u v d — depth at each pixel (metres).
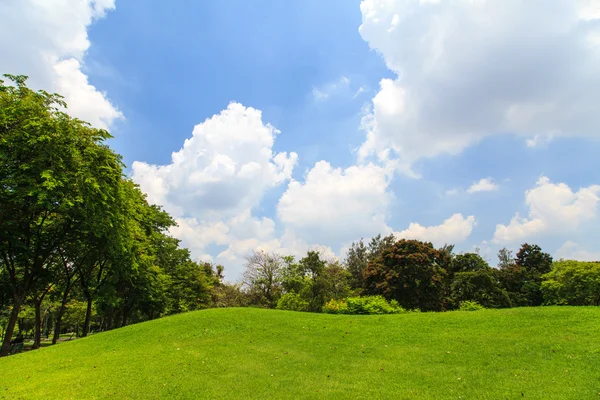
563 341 9.75
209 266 51.34
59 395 8.28
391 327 13.41
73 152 16.33
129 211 21.89
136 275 26.11
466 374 8.23
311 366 9.81
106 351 13.26
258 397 7.60
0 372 11.49
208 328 14.99
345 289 31.12
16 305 17.78
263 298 34.78
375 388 7.76
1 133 14.52
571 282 29.56
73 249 21.73
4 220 16.31
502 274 41.03
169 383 8.76
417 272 34.28
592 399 6.32
